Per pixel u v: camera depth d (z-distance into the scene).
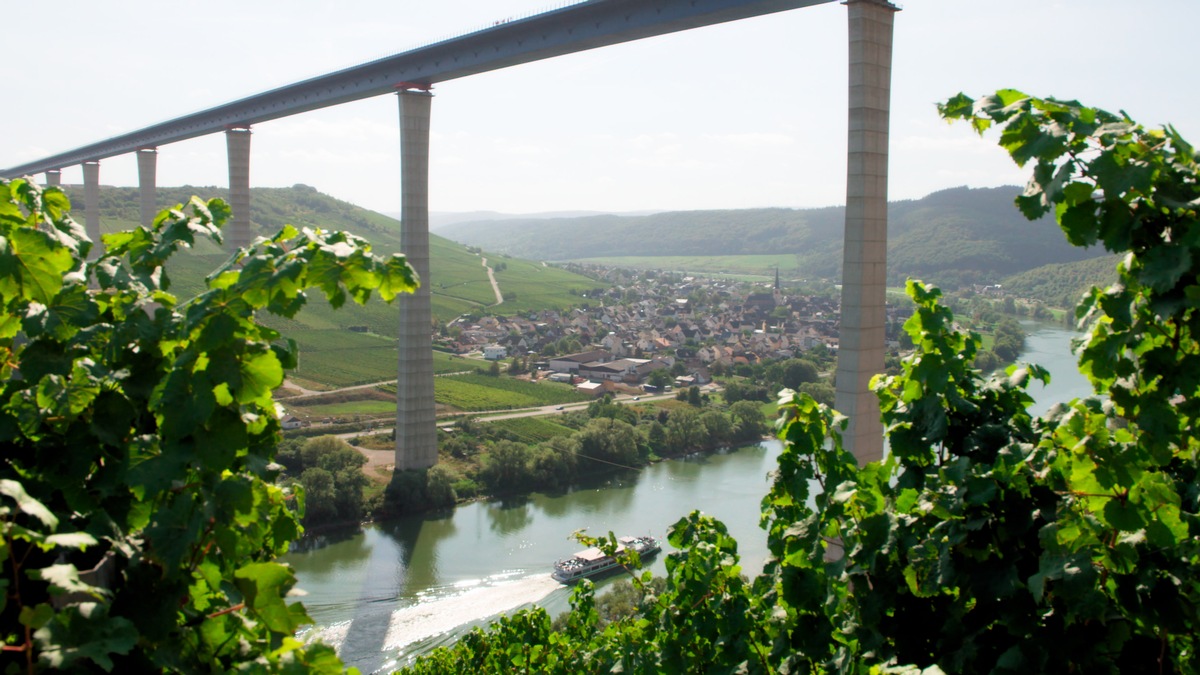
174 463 3.81
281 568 3.89
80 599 3.57
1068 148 4.85
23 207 4.72
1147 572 4.84
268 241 4.29
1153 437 5.19
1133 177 4.54
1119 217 4.84
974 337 6.54
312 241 4.07
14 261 4.32
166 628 3.64
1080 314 5.98
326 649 3.93
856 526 6.20
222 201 5.21
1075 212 4.93
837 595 6.12
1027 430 6.32
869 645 5.95
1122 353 5.23
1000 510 5.42
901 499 5.96
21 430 4.00
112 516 4.00
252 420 4.22
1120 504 4.94
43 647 3.12
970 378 6.64
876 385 6.97
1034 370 6.50
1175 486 5.79
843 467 6.88
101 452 4.09
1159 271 4.64
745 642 8.09
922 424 6.46
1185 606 4.79
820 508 6.69
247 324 4.22
